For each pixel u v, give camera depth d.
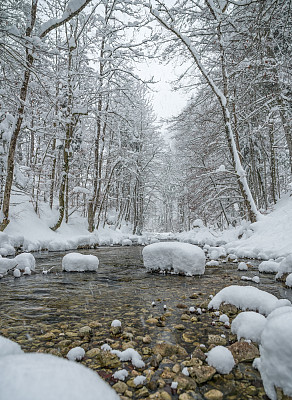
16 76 10.68
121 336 2.80
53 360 1.18
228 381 1.99
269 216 11.90
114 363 2.19
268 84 12.63
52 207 17.38
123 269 7.53
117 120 18.30
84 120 19.17
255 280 5.55
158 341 2.69
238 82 12.34
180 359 2.31
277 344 1.67
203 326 3.11
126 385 1.91
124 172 29.14
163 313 3.61
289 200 14.83
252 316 2.73
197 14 12.77
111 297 4.48
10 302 4.18
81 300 4.30
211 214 19.11
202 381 1.97
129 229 30.94
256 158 20.58
